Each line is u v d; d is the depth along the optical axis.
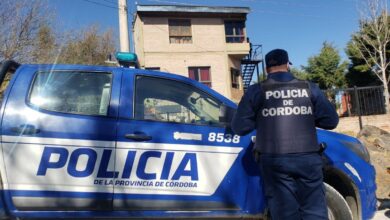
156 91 4.03
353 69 30.41
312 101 3.33
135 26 26.83
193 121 3.97
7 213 3.64
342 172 4.06
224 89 25.58
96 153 3.74
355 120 14.64
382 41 25.02
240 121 3.36
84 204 3.71
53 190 3.68
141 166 3.77
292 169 3.22
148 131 3.83
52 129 3.72
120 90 3.93
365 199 4.12
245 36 26.50
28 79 3.85
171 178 3.81
